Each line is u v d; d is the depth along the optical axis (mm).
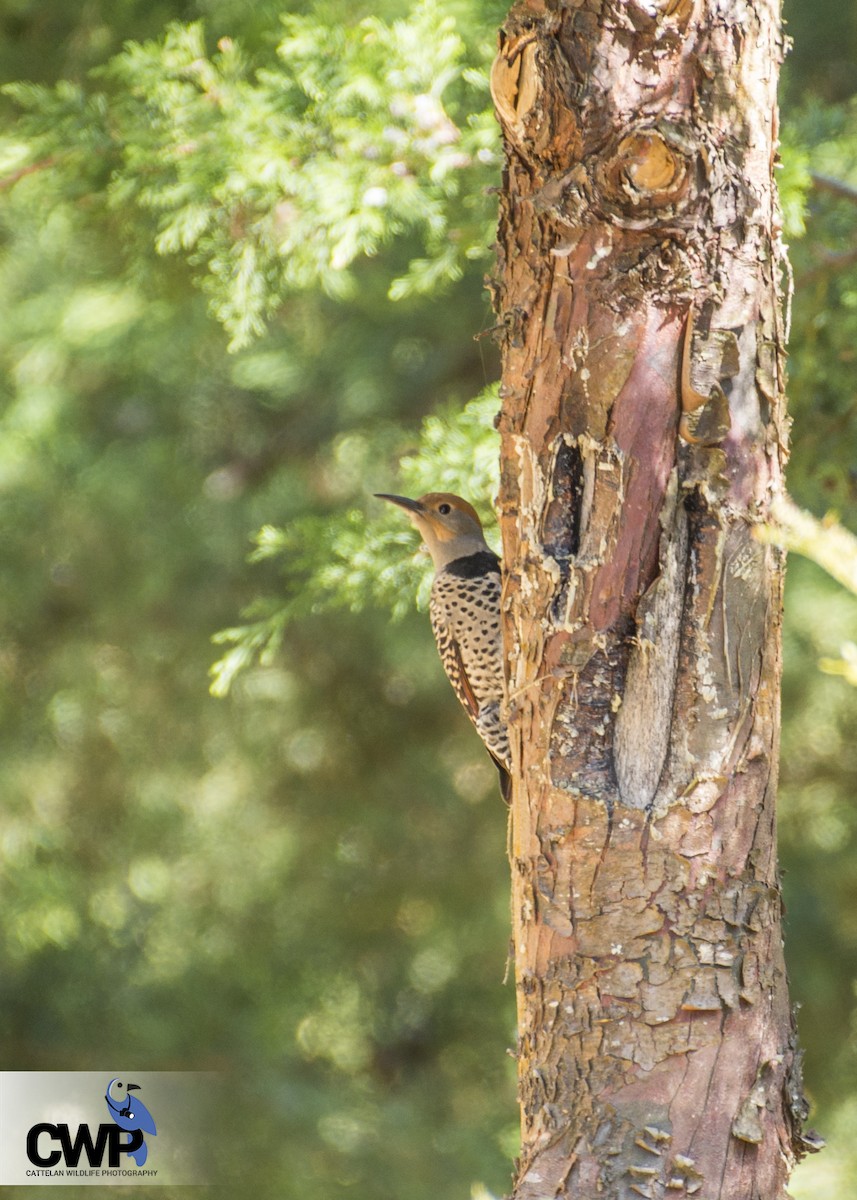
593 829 5652
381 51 9336
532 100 5684
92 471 16328
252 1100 16250
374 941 18141
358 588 9641
